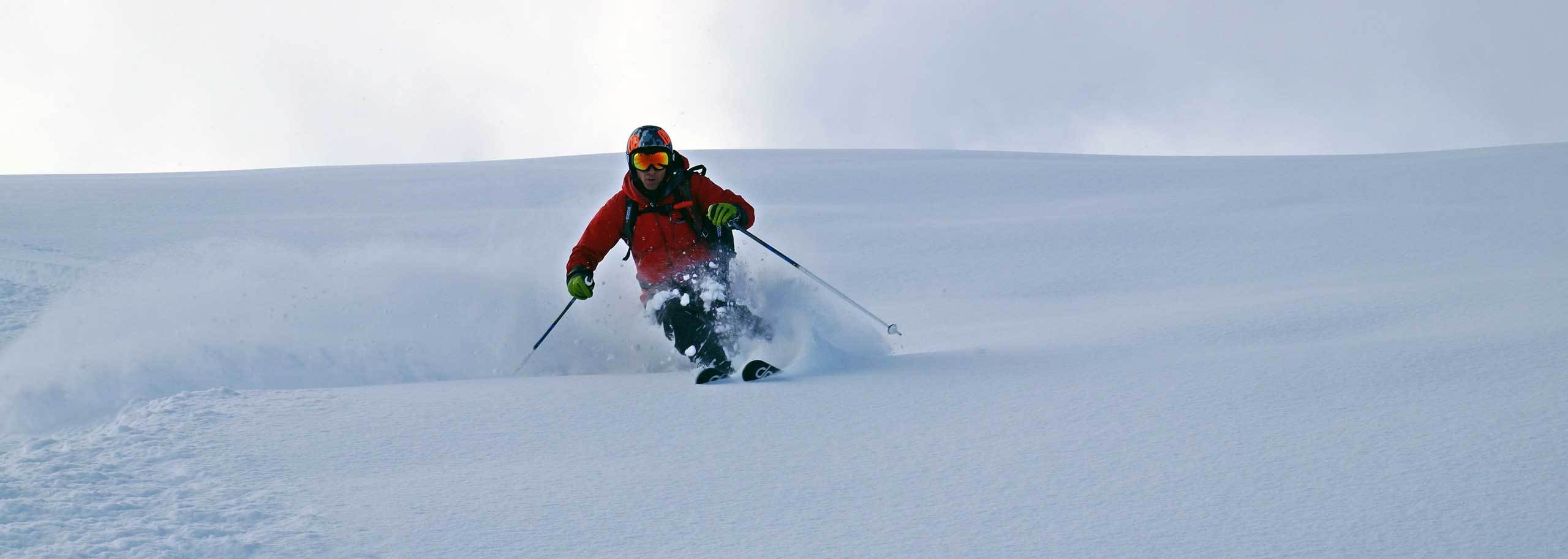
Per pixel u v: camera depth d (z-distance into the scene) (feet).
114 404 11.48
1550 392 8.66
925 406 9.87
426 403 10.37
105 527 6.57
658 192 13.82
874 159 52.70
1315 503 6.58
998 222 32.07
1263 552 5.88
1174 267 24.31
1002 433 8.75
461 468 8.10
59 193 42.47
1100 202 36.27
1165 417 8.89
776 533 6.55
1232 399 9.35
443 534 6.56
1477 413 8.25
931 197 40.06
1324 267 23.07
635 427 9.37
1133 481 7.25
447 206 40.27
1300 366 10.43
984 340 15.55
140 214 37.63
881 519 6.74
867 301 23.12
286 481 7.70
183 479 7.70
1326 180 37.50
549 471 7.98
